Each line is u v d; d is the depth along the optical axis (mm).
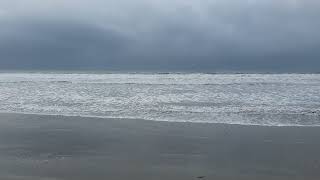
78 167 10758
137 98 27484
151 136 15078
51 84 40969
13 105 24844
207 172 10266
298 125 17250
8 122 18578
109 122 18484
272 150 12648
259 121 18328
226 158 11734
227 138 14594
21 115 20875
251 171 10320
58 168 10664
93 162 11336
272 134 15273
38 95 29906
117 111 21938
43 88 35750
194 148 13070
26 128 16938
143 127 17047
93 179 9664
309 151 12445
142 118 19578
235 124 17625
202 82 42062
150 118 19547
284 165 10844
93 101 26203
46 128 16938
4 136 15227
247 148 12992
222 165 10945
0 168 10609
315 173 10000
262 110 21250
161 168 10688
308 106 22328
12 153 12461
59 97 28531
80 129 16656
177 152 12555
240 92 30266
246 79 46625
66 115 20797
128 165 10992
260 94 28531
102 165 11000
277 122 18031
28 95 29984
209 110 21562
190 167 10773
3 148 13195
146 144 13719
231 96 27734
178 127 16969
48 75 72188
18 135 15414
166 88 34875
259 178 9711
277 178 9672
